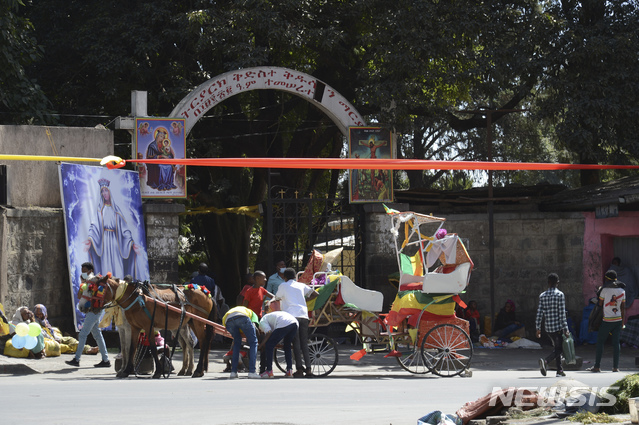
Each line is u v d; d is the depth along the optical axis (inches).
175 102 1182.3
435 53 1040.8
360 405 442.9
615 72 1053.2
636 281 1103.0
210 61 1236.5
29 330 704.4
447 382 609.0
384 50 1046.4
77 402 437.7
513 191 1149.7
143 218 967.6
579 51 1040.8
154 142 982.4
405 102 1040.2
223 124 1343.5
